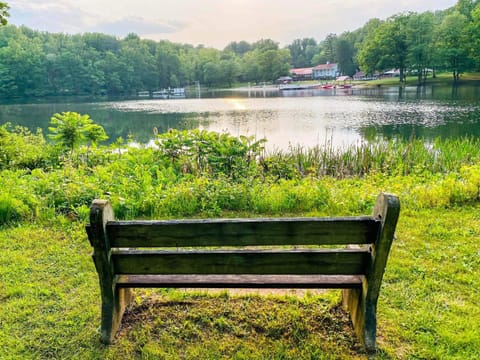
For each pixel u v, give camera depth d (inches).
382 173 246.1
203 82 3663.9
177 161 235.9
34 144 318.7
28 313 87.7
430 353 71.9
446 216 147.7
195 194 171.9
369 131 606.9
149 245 66.7
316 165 270.8
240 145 237.9
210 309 86.6
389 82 2287.2
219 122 799.1
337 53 3636.8
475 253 115.4
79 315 86.3
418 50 1987.0
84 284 101.2
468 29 1854.1
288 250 67.2
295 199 169.3
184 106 1401.3
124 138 661.9
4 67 2352.4
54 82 2664.9
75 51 2896.2
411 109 912.3
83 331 80.2
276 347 73.9
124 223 65.6
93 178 191.2
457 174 207.6
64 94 2691.9
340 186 205.6
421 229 135.2
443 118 732.0
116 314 77.4
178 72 3521.2
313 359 70.7
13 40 2586.1
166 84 3388.3
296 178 238.1
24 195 164.2
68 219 150.2
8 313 87.6
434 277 101.6
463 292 94.0
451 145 297.3
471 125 633.0
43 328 81.7
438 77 2154.3
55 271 109.3
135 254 69.0
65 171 207.6
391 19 2274.9
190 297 91.3
